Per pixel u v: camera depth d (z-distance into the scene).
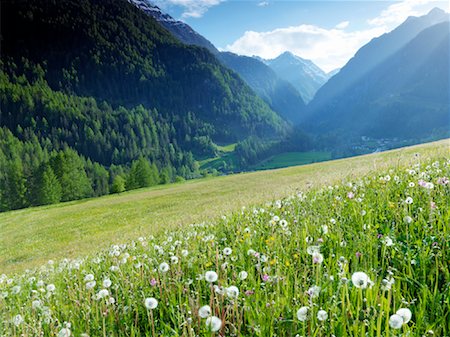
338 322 2.25
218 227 7.15
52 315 3.70
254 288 3.04
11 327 3.55
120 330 3.12
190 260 4.45
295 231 4.45
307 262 3.51
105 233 26.95
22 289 6.39
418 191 4.84
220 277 3.49
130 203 49.25
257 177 57.72
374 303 2.28
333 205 5.46
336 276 2.97
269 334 2.45
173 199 46.00
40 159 144.88
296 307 2.57
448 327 2.16
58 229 35.50
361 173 9.22
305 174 44.62
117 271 4.94
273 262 3.41
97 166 148.12
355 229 4.14
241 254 4.23
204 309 2.23
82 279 5.71
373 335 2.16
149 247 6.83
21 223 44.91
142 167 103.81
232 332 2.57
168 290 3.56
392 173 7.06
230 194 38.03
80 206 55.75
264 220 6.18
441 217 3.53
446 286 2.51
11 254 26.08
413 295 2.61
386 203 4.80
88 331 3.07
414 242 3.33
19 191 90.00
